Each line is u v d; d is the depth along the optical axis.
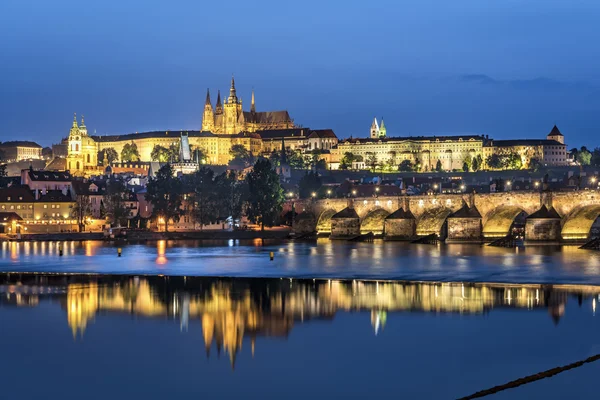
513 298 154.50
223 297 161.25
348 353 113.06
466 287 170.62
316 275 198.75
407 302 151.62
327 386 99.00
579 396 93.50
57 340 122.44
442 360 108.75
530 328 126.12
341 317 137.38
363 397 94.94
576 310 140.50
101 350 116.06
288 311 143.88
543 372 102.06
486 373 102.62
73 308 148.75
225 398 95.31
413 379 100.88
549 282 176.38
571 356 109.44
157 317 139.50
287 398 95.12
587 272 192.62
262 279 191.75
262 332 126.56
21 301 157.38
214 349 116.31
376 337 122.00
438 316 136.75
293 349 115.81
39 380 102.44
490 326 128.00
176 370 106.19
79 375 104.38
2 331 128.50
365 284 179.25
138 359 111.50
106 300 158.12
